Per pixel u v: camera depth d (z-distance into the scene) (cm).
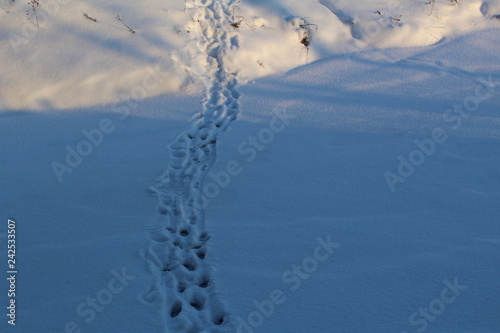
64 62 508
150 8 586
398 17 633
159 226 342
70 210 354
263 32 596
